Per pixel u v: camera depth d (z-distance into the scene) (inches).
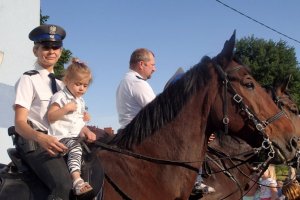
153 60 181.9
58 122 122.0
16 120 120.7
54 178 114.7
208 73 134.6
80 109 126.8
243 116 131.7
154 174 129.4
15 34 298.8
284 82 267.7
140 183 127.8
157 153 130.8
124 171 128.4
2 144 279.3
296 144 137.9
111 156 131.9
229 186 207.8
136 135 133.9
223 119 131.6
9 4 295.6
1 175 121.6
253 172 213.2
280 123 134.9
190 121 132.1
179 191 130.2
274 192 317.4
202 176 201.9
